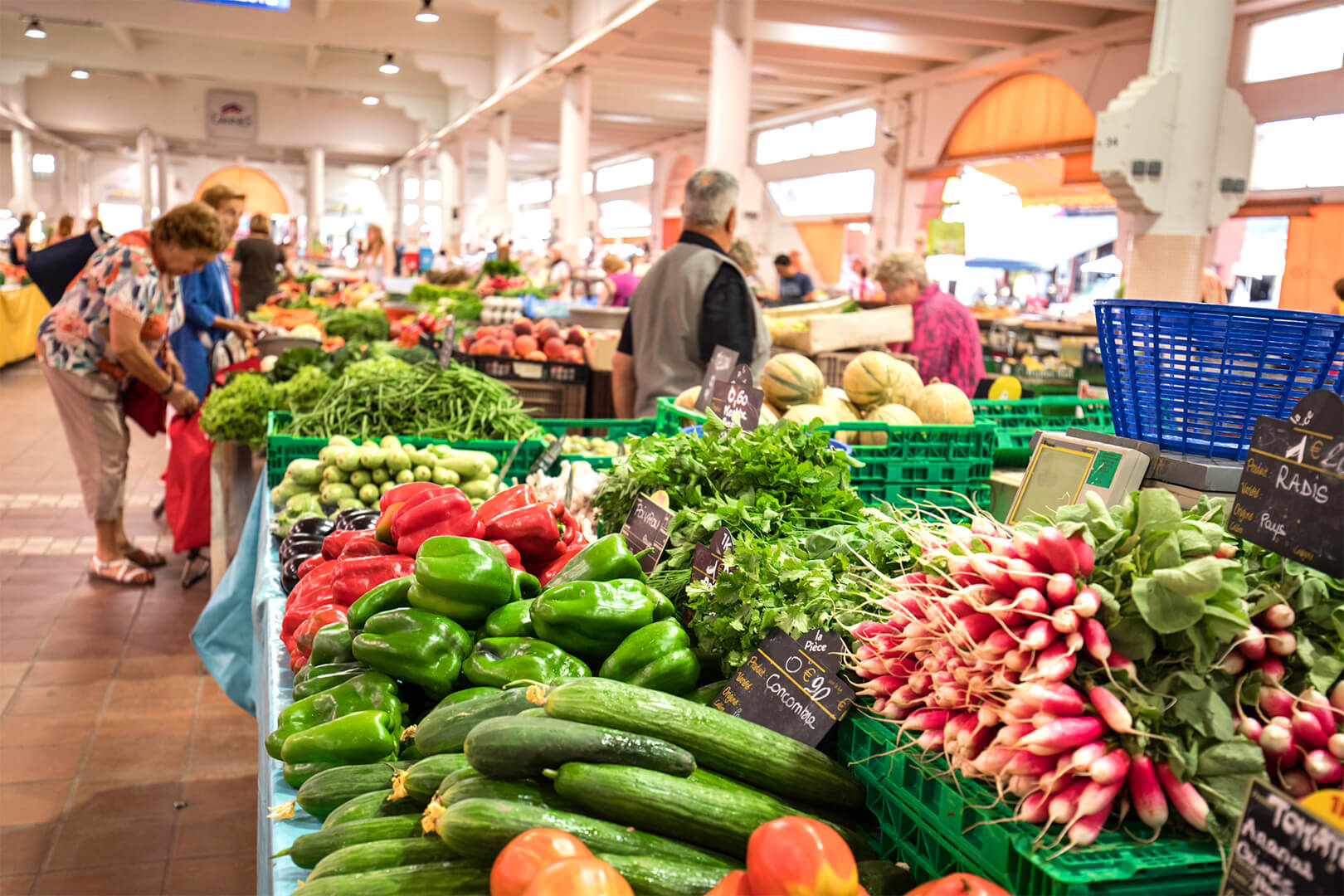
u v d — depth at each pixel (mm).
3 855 3053
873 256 19688
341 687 1773
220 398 4555
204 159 41031
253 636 3465
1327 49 11156
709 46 16062
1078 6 13281
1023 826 1188
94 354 5082
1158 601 1209
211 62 23469
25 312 14789
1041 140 14953
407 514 2238
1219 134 7125
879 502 2648
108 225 40812
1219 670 1229
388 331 8227
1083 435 1856
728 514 2000
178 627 4895
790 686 1581
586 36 14023
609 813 1353
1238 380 1675
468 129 25469
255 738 3877
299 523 2713
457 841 1318
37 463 8305
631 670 1679
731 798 1381
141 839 3182
